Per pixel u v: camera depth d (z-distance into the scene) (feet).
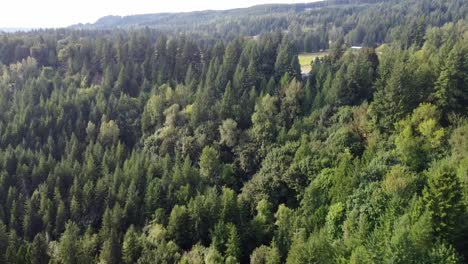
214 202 306.96
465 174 227.81
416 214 208.85
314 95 410.72
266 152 365.20
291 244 253.03
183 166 362.94
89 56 621.72
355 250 200.03
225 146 398.42
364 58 407.64
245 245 286.87
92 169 377.50
